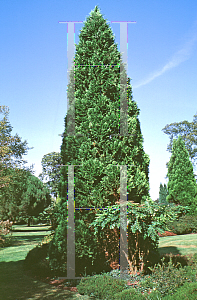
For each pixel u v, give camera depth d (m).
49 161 38.59
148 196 9.02
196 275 7.25
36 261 10.55
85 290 7.09
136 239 8.44
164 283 6.66
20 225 52.97
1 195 23.89
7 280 8.85
